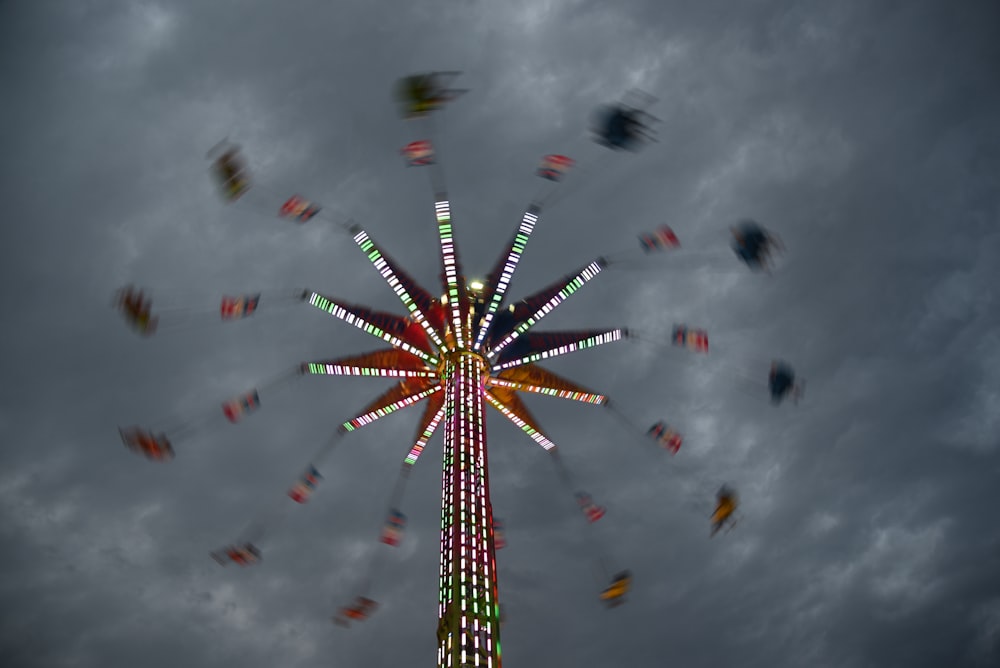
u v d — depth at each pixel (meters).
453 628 31.92
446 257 40.84
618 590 39.34
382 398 42.41
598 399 42.81
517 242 41.84
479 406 38.19
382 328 40.75
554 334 41.62
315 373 41.59
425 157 40.81
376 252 41.69
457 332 39.59
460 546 33.88
